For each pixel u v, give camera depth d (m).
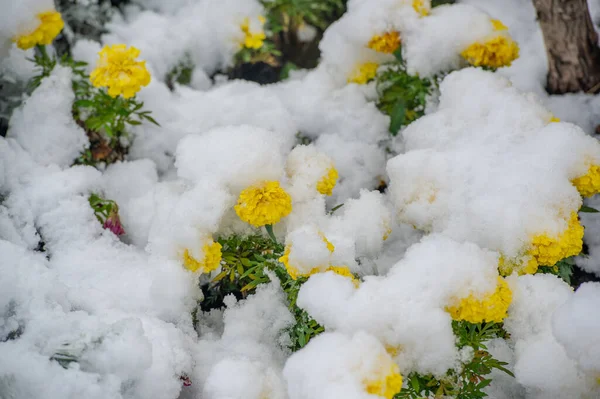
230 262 2.36
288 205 2.31
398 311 2.23
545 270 2.34
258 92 2.62
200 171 2.35
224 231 2.36
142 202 2.47
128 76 2.42
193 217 2.32
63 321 2.24
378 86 2.56
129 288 2.34
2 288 2.23
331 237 2.33
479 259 2.24
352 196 2.51
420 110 2.53
